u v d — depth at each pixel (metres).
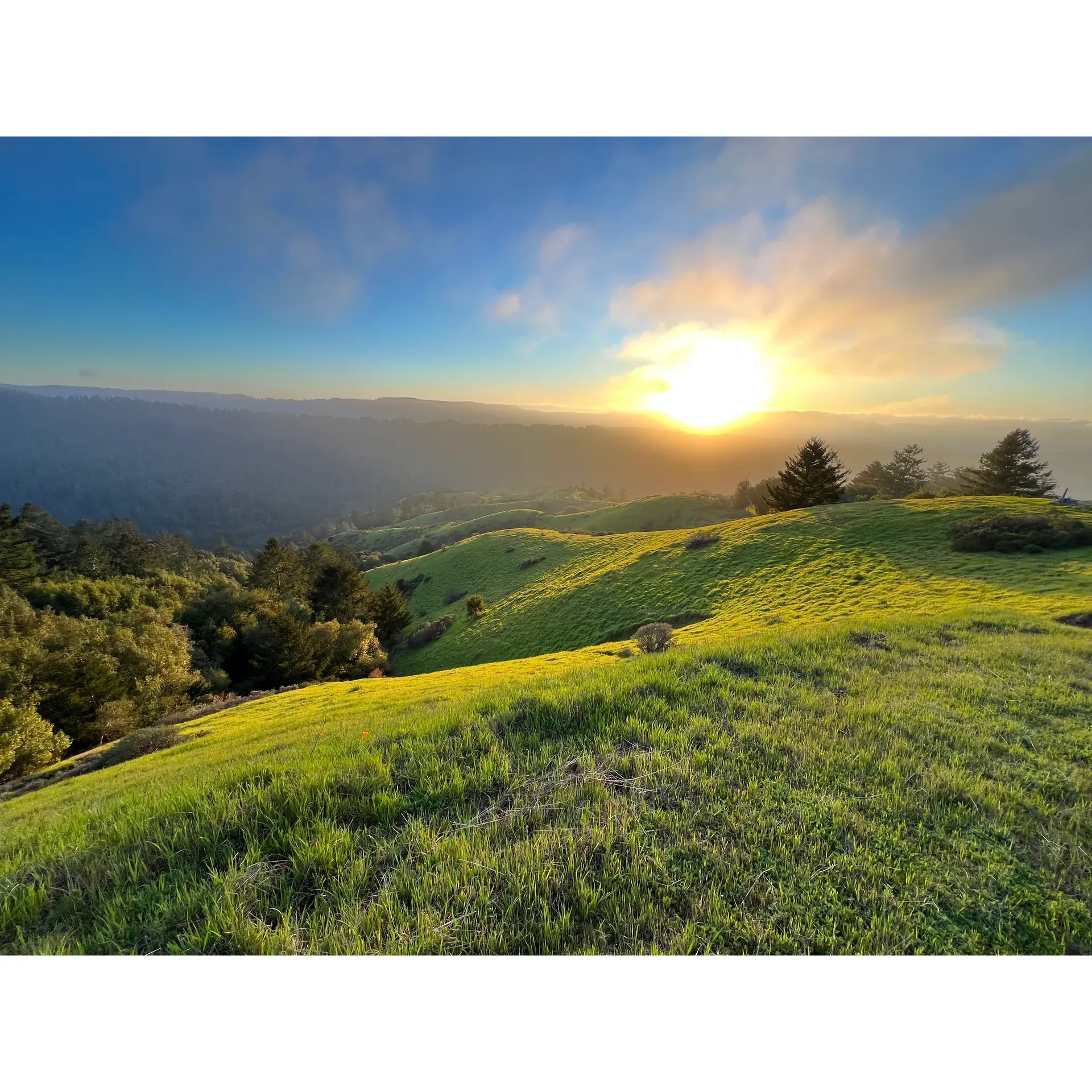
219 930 2.95
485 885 3.13
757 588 33.56
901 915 3.02
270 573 66.81
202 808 4.02
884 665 7.91
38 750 21.34
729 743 5.02
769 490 63.34
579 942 2.89
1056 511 34.31
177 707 32.94
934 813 4.00
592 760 4.64
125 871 3.52
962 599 23.36
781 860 3.41
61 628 34.31
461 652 43.69
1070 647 9.37
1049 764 4.94
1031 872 3.41
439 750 4.97
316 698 21.83
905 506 41.66
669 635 20.86
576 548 62.81
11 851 4.22
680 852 3.45
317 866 3.40
